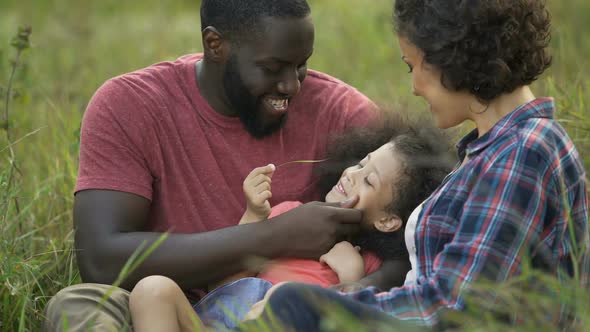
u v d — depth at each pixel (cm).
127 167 481
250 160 507
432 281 390
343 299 386
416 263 425
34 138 740
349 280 473
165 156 494
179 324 434
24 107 798
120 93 493
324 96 536
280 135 518
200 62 514
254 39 476
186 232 497
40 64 1119
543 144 391
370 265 497
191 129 498
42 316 488
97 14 1487
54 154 691
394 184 494
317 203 488
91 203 474
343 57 1063
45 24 1402
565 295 382
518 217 384
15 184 600
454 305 383
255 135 507
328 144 525
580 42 930
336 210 483
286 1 475
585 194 416
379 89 945
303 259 480
